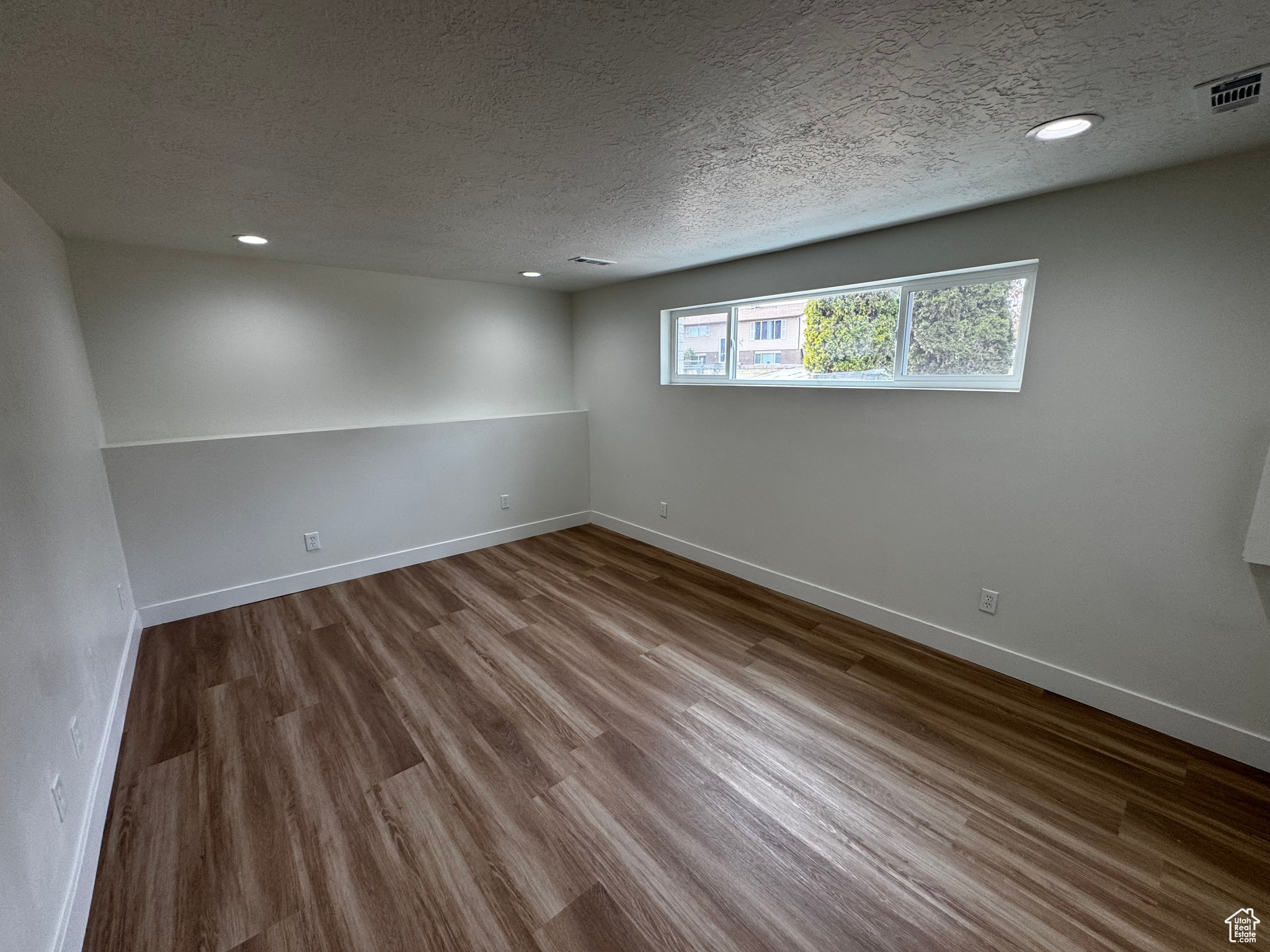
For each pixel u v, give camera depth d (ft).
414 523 12.81
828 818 5.57
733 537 12.03
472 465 13.61
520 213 7.40
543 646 9.09
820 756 6.46
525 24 3.28
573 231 8.40
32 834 3.91
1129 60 3.74
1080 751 6.48
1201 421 6.08
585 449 15.92
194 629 9.63
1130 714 6.99
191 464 9.83
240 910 4.63
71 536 6.11
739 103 4.36
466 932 4.45
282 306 11.07
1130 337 6.43
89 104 4.19
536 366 15.26
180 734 6.88
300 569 11.29
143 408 9.82
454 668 8.42
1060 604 7.43
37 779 4.15
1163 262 6.10
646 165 5.68
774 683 7.97
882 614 9.50
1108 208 6.38
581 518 16.15
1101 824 5.45
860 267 8.78
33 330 6.15
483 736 6.85
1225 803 5.68
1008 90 4.19
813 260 9.43
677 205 7.07
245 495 10.44
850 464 9.61
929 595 8.84
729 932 4.44
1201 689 6.45
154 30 3.25
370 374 12.39
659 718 7.18
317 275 11.43
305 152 5.23
